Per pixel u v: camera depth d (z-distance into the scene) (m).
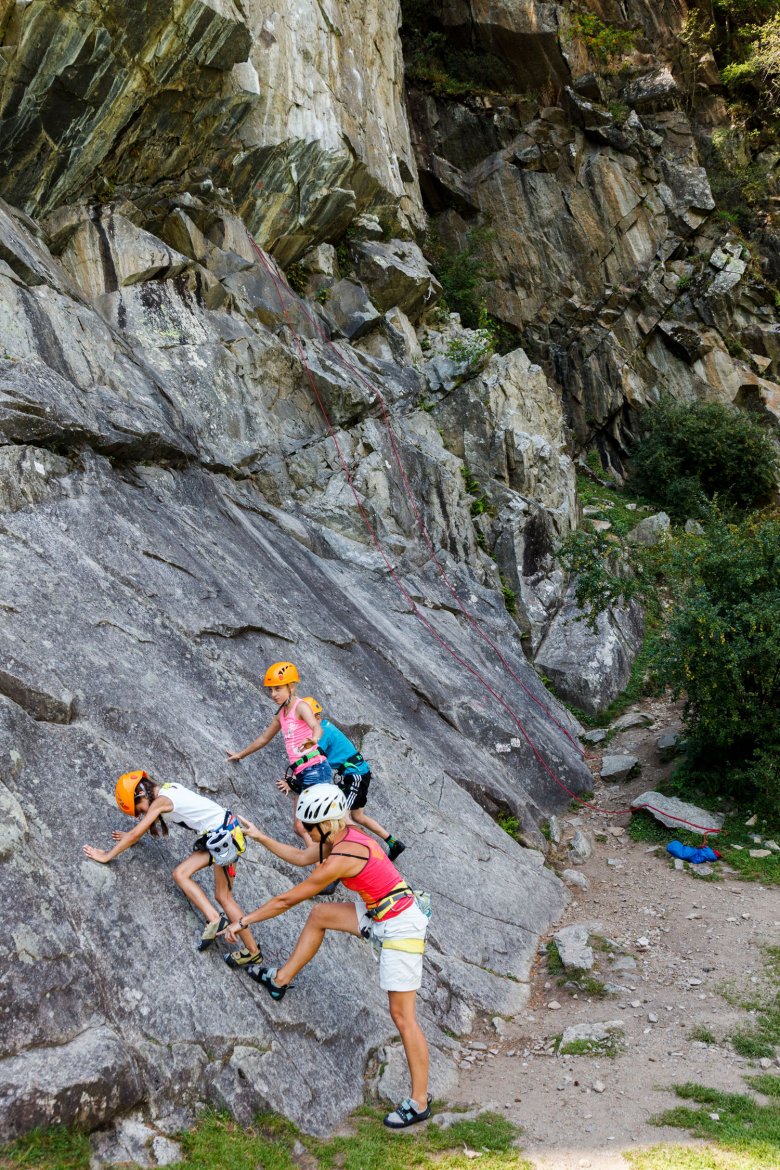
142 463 8.23
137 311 9.73
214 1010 4.29
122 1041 3.86
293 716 5.68
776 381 22.17
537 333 20.50
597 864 8.50
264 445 10.59
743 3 23.72
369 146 14.45
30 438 6.79
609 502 18.72
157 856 4.77
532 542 13.66
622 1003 6.04
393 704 8.63
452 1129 4.43
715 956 6.60
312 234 13.24
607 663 12.47
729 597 9.73
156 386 9.09
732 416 19.67
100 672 5.61
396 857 6.56
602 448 20.84
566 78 20.58
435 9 20.67
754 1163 4.12
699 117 23.47
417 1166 4.09
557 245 20.33
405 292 14.59
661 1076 5.03
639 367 20.75
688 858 8.31
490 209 20.36
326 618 8.80
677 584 11.15
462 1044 5.49
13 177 8.97
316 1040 4.65
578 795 9.97
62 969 3.91
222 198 11.39
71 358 8.07
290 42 12.20
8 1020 3.63
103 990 4.01
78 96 8.68
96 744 5.07
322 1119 4.31
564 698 12.19
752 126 24.06
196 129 10.38
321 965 5.14
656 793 9.39
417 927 4.50
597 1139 4.37
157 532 7.43
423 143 20.53
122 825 4.76
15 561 5.92
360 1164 4.01
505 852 7.75
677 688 9.49
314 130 12.26
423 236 17.48
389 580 10.76
